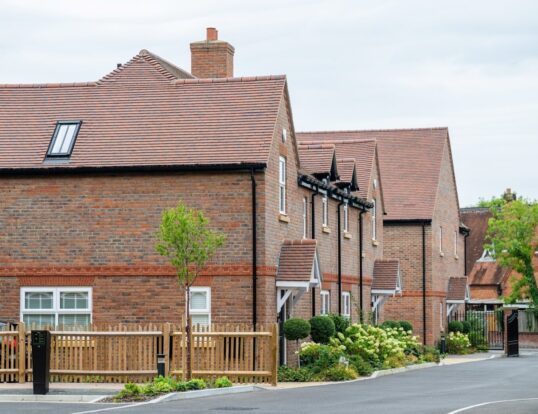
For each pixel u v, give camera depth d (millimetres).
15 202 31547
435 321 52906
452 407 21219
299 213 34688
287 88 33219
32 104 33719
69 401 22828
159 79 33781
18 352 26578
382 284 45000
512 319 51219
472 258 71000
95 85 34062
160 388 23734
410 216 52312
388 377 31938
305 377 29500
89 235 31094
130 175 30984
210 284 30297
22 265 31359
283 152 32594
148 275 30625
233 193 30391
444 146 55844
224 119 31859
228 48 39125
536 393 25297
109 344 26750
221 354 27344
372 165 45312
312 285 32562
